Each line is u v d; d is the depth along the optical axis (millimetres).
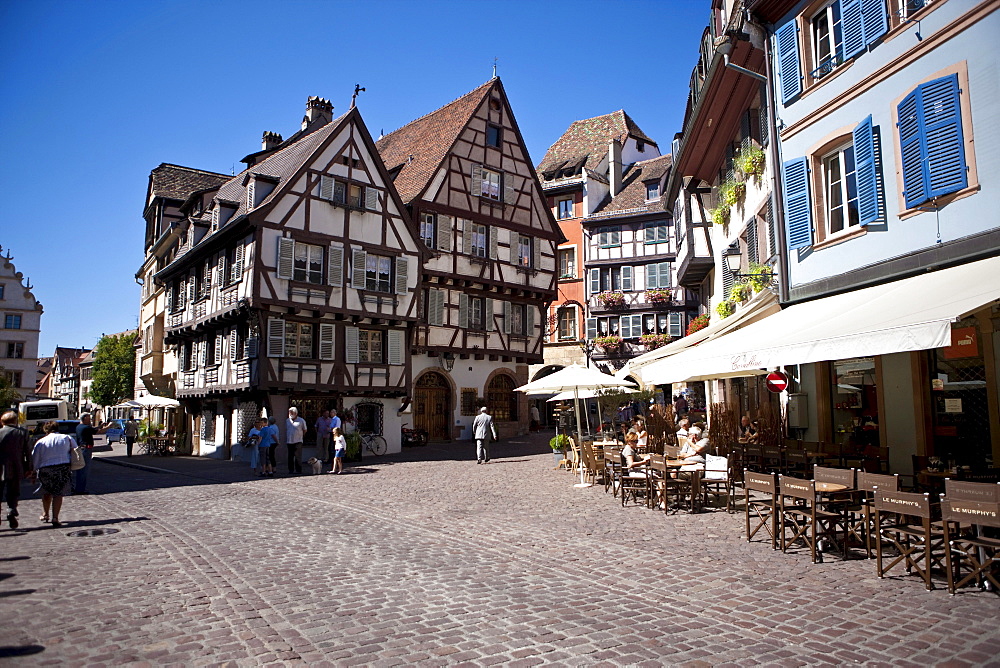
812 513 7016
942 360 10242
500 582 6379
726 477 10453
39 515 10711
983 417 9656
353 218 24234
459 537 8648
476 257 28984
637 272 38219
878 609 5352
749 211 15664
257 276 21609
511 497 12430
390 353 25125
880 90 10062
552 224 32531
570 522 9695
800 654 4473
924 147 9133
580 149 43312
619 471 11570
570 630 4996
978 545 5711
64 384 95562
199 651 4602
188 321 27156
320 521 9938
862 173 10211
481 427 19922
